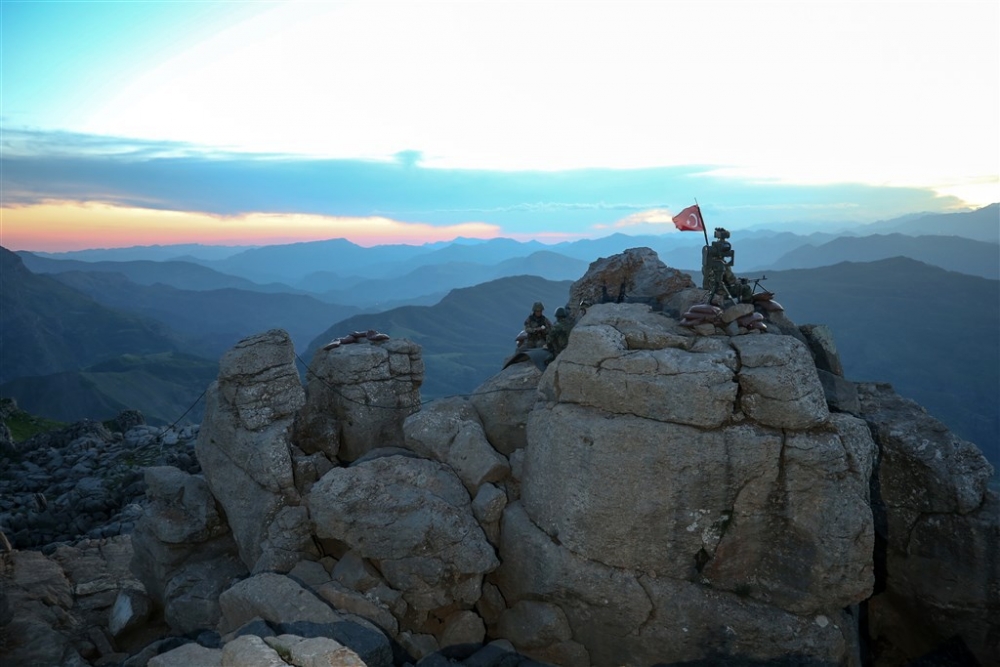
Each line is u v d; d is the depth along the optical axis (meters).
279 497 16.58
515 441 17.89
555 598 14.58
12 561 21.50
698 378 13.37
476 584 14.88
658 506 13.50
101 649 16.89
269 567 15.46
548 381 15.87
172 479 19.03
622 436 13.67
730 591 13.70
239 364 17.28
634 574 13.84
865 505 13.18
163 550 17.94
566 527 14.27
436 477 16.02
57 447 38.00
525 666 14.32
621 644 13.97
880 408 16.05
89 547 23.70
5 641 16.31
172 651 12.09
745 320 14.77
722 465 13.27
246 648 11.49
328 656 11.20
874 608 16.03
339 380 19.20
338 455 19.09
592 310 16.64
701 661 13.48
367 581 14.70
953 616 14.55
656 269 19.86
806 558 13.22
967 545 14.29
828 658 13.05
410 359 20.11
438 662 13.86
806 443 13.20
